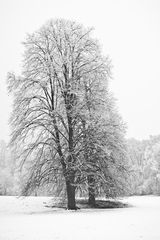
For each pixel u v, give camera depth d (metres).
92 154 24.14
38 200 30.58
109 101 25.86
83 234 11.92
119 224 14.27
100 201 31.25
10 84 24.39
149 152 90.19
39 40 25.20
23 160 24.27
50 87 24.81
